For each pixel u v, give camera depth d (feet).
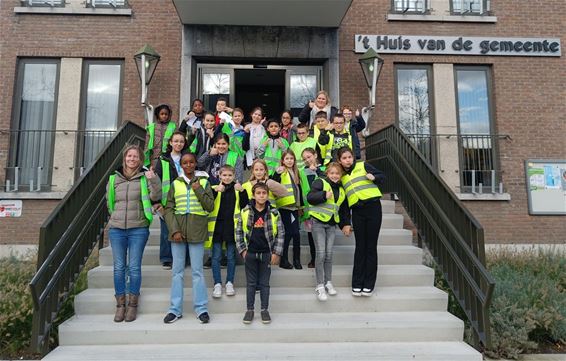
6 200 27.32
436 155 30.01
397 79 30.78
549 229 29.32
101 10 29.32
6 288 16.06
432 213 18.10
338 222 16.28
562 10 31.42
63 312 15.85
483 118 30.86
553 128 30.42
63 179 28.45
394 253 18.57
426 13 30.71
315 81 30.86
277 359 13.07
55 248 14.14
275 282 16.74
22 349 14.32
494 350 14.78
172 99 29.19
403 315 15.35
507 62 30.94
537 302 16.98
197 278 14.60
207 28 29.14
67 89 29.09
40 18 29.27
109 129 29.37
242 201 15.08
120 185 14.83
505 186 29.66
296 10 27.07
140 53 26.76
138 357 12.92
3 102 28.43
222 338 14.02
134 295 14.71
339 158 16.33
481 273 14.30
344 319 14.88
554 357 14.89
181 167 15.89
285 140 20.10
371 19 30.50
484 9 31.24
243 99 39.58
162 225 16.88
